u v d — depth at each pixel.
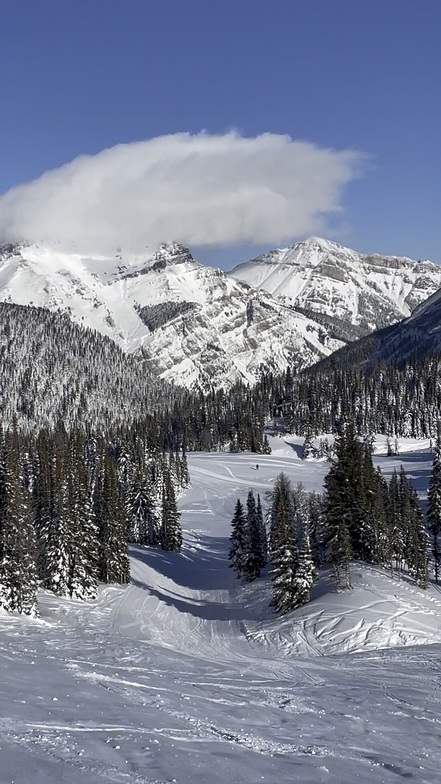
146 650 41.41
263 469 194.12
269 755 16.34
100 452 141.00
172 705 21.20
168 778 12.99
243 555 89.81
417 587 70.50
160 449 171.25
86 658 32.78
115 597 80.56
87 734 15.55
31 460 114.88
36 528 84.50
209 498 161.75
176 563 104.25
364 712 24.89
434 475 101.50
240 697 25.02
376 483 85.44
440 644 55.62
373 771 16.23
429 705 27.88
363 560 77.38
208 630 69.44
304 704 25.25
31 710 17.39
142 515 116.88
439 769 17.52
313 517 84.81
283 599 69.00
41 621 64.75
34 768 12.63
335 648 56.44
